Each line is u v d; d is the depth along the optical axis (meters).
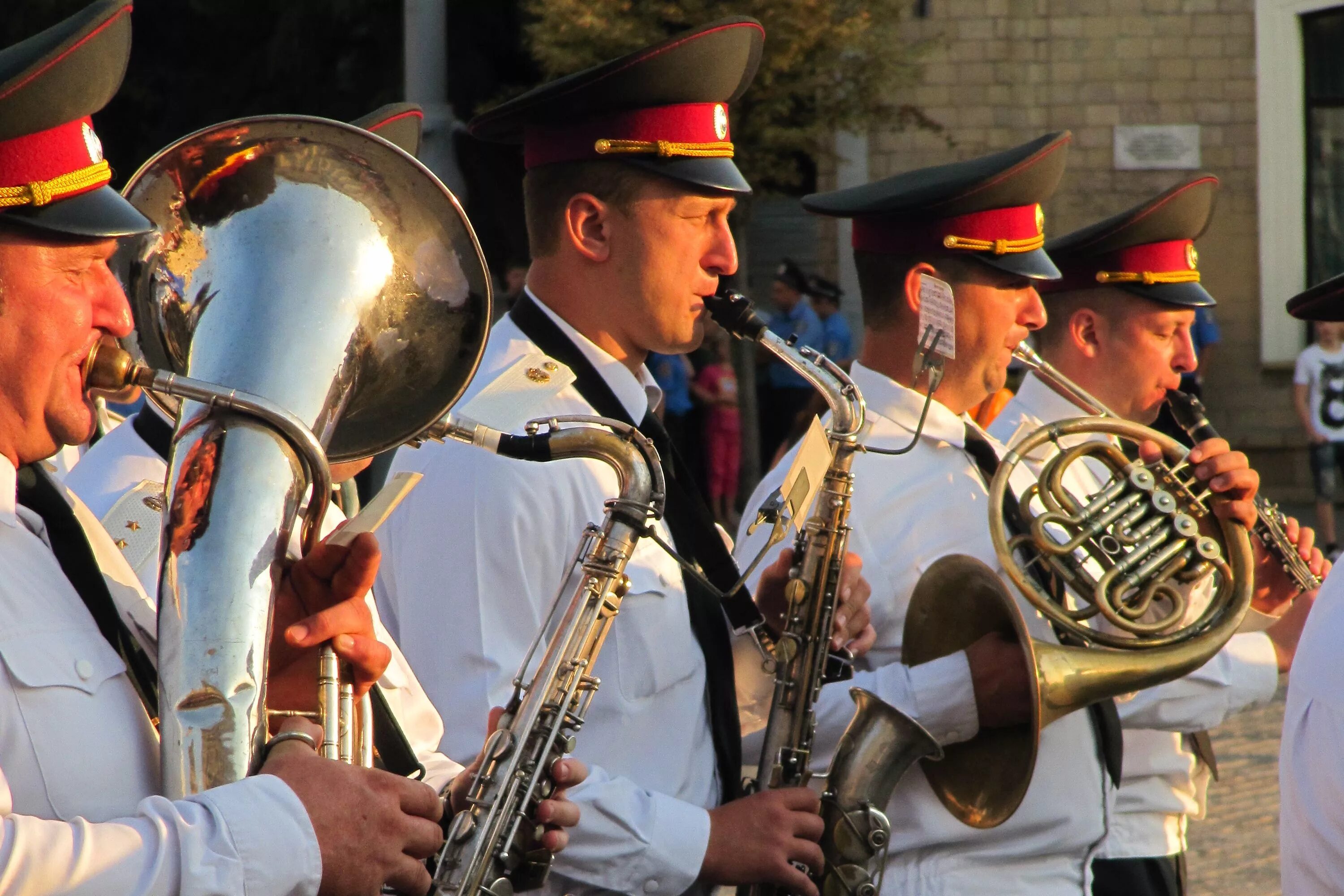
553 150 3.71
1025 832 4.13
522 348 3.68
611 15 13.65
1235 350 18.53
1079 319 5.39
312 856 2.30
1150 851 4.84
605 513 3.31
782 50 14.27
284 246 2.71
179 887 2.20
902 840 4.05
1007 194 4.39
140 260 2.77
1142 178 18.28
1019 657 3.93
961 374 4.47
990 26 18.12
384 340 2.80
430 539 3.42
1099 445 4.29
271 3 18.16
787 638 3.83
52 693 2.38
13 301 2.38
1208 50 18.16
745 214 15.56
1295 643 4.86
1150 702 4.60
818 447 3.50
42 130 2.38
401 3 17.61
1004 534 4.12
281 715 2.70
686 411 15.20
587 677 3.18
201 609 2.32
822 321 16.27
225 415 2.47
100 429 4.61
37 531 2.55
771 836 3.44
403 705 3.17
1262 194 18.25
